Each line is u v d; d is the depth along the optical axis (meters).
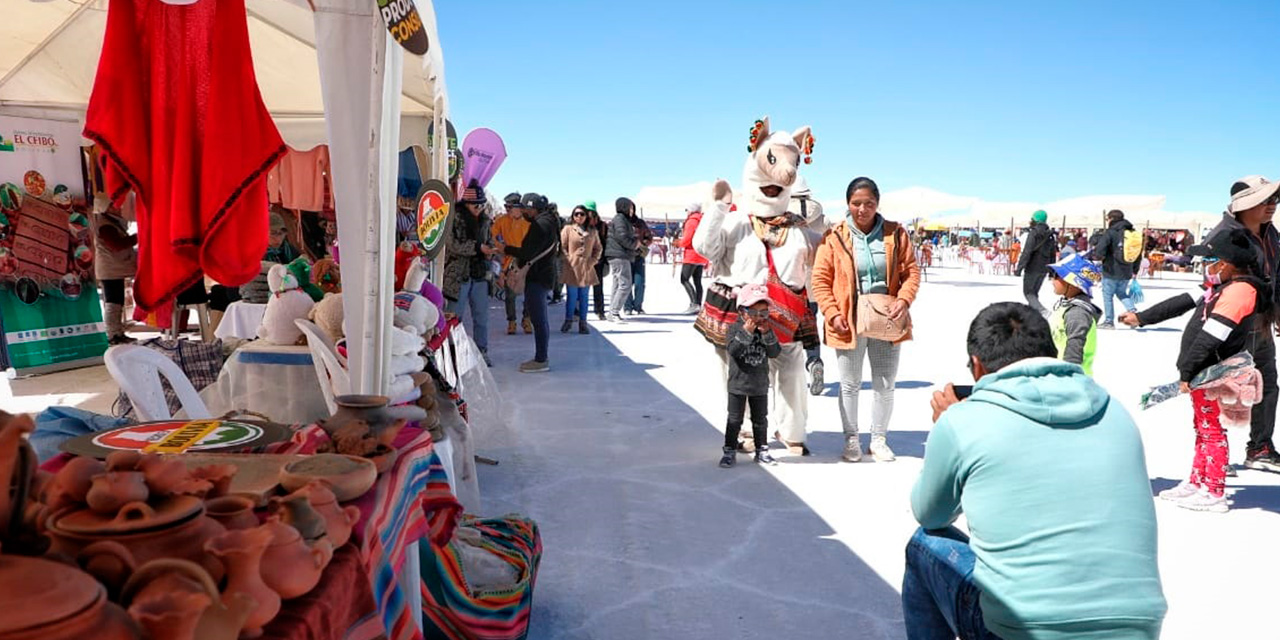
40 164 7.21
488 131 7.39
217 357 3.98
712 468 5.04
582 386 7.60
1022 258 12.07
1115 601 1.86
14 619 0.68
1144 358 9.54
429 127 6.24
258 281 6.32
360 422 1.84
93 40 5.83
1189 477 4.50
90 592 0.75
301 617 1.06
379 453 1.76
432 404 3.06
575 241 11.27
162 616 0.78
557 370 8.43
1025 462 1.97
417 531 2.00
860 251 5.00
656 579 3.44
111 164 2.90
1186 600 3.29
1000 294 19.88
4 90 6.67
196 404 2.58
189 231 2.89
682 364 8.93
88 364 7.67
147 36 2.92
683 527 4.04
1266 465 5.04
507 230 11.36
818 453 5.45
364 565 1.36
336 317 2.99
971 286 23.53
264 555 1.05
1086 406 2.00
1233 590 3.38
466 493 3.72
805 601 3.26
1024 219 42.16
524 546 2.99
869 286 5.00
